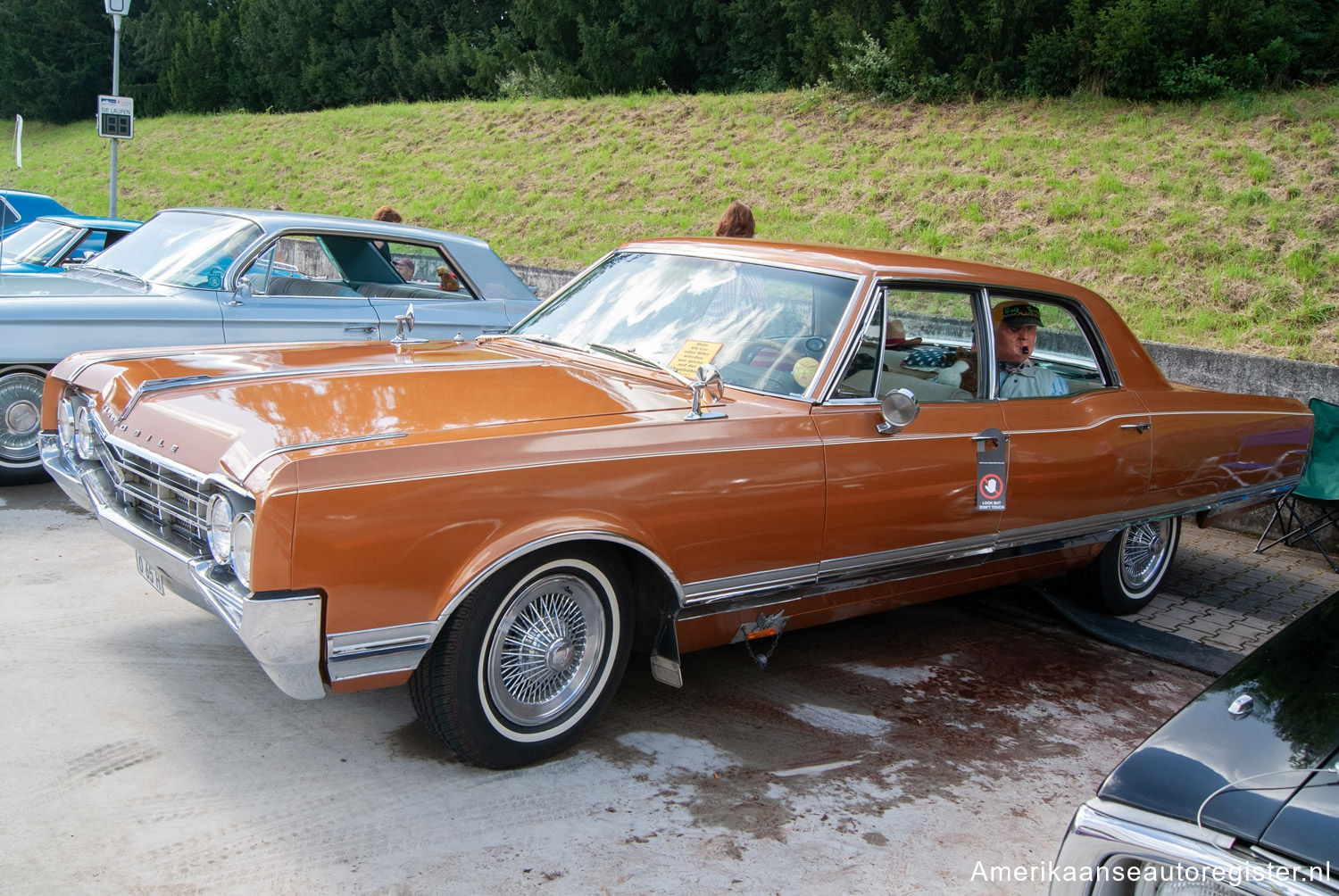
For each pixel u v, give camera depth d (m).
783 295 4.02
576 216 16.89
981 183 14.43
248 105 36.47
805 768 3.43
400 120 26.00
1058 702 4.19
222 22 37.19
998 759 3.64
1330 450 6.37
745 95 21.34
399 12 34.16
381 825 2.88
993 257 12.30
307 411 3.13
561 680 3.30
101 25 42.81
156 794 2.94
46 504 5.64
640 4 25.61
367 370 3.60
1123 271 11.33
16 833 2.70
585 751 3.41
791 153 17.56
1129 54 15.63
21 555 4.80
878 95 18.86
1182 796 1.93
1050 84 16.98
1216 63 15.44
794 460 3.57
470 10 33.97
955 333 4.21
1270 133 13.57
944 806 3.27
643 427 3.33
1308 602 5.79
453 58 30.44
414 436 2.96
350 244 6.86
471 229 17.36
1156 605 5.55
